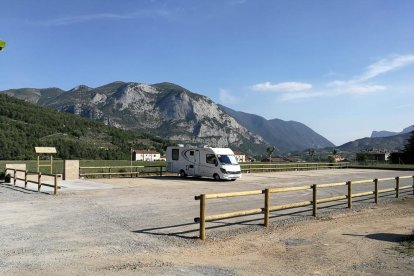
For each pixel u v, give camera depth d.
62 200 16.20
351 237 10.10
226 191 21.03
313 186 13.49
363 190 22.80
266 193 11.50
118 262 7.40
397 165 57.56
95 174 29.22
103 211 13.49
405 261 7.82
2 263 7.09
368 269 7.26
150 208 14.39
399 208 15.67
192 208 14.53
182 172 30.97
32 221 11.34
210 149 29.33
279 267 7.38
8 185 22.36
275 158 98.19
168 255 8.09
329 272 7.07
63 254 7.84
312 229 11.12
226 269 7.18
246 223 11.89
